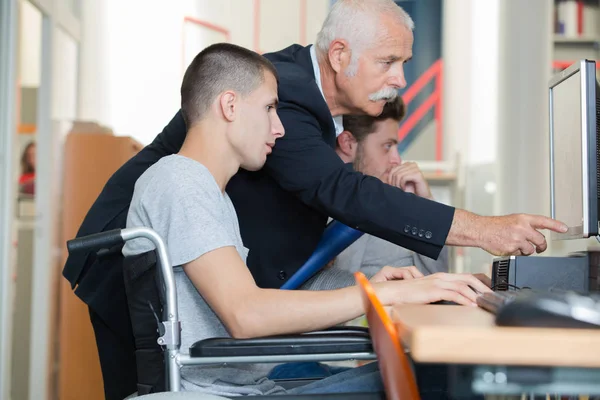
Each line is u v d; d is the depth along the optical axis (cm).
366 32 179
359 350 111
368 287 75
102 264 165
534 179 414
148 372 124
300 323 118
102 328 167
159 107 493
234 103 141
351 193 158
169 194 129
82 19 428
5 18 321
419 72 513
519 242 146
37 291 349
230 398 107
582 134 145
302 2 520
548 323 67
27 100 347
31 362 346
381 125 233
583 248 355
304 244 184
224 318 121
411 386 69
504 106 451
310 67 188
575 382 68
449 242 151
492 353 62
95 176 367
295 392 120
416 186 229
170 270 118
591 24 401
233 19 513
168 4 496
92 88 447
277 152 167
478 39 496
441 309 98
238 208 182
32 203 348
